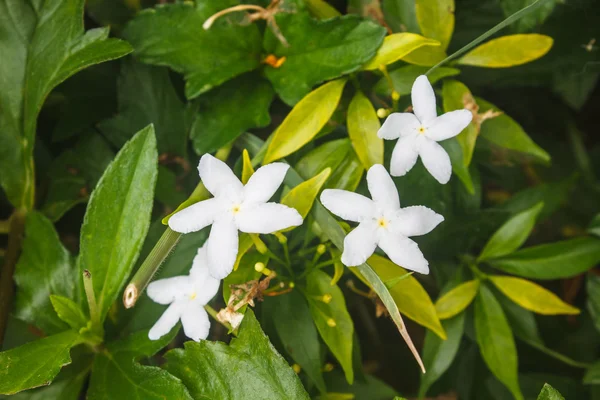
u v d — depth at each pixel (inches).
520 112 15.9
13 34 13.0
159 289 11.9
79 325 12.2
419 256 11.3
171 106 13.6
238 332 11.5
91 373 12.3
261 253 11.9
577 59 14.5
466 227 13.5
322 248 12.1
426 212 11.3
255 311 12.7
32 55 13.1
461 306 13.0
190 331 11.6
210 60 12.9
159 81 13.5
